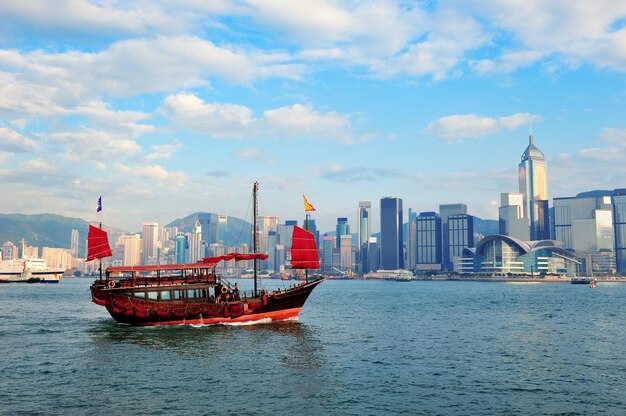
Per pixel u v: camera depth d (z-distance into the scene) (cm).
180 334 7200
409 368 5159
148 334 7206
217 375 4769
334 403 3903
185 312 7806
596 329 8412
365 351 6116
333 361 5475
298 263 8544
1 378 4631
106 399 3953
